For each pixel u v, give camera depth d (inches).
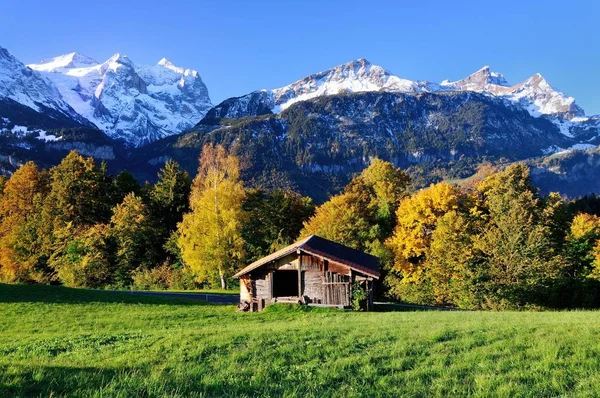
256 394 443.2
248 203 3294.8
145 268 2942.9
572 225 2561.5
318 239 1861.5
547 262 2039.9
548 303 2128.4
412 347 633.6
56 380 470.9
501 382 455.2
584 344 596.7
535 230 2076.8
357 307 1625.2
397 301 2511.1
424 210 2404.0
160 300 1800.0
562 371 484.1
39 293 1785.2
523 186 2559.1
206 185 2669.8
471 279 2081.7
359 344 674.2
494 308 2037.4
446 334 722.2
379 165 3336.6
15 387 440.8
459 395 428.5
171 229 3548.2
